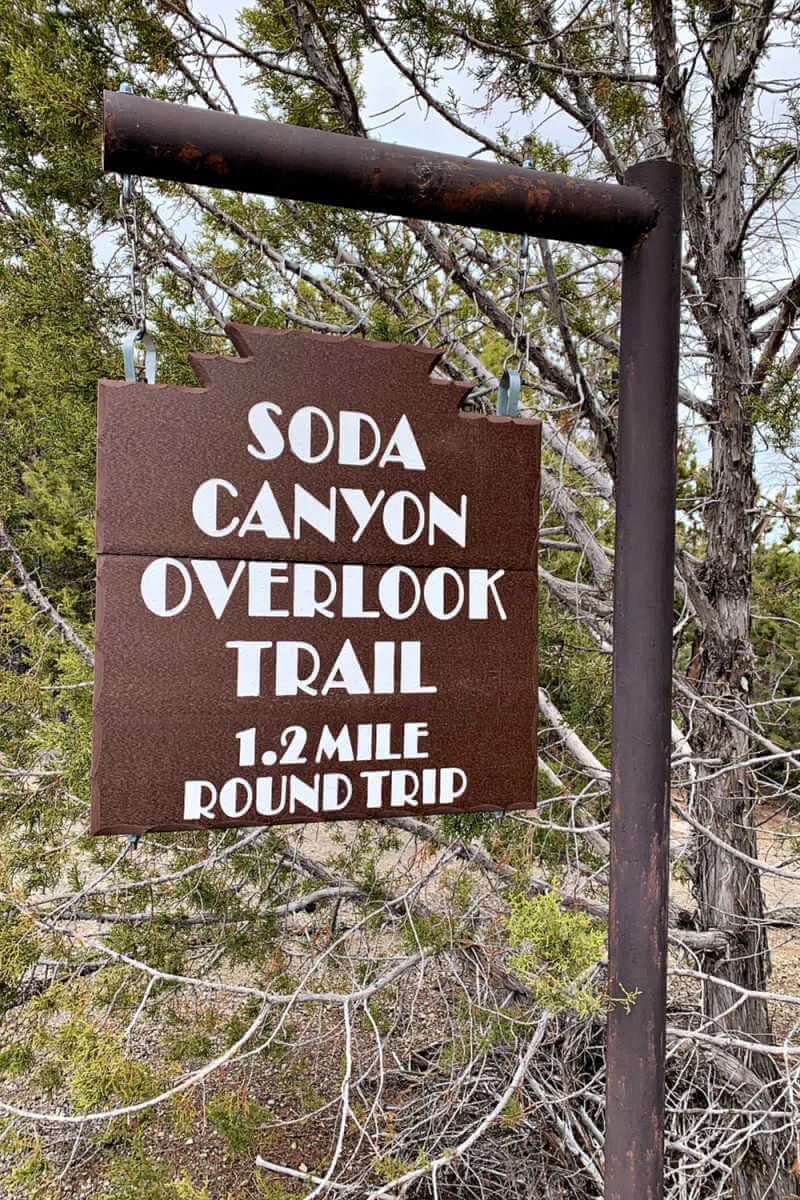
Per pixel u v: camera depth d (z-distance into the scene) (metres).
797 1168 2.24
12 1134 2.08
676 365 1.30
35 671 2.66
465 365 3.27
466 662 1.26
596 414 2.49
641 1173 1.25
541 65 2.23
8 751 2.68
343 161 1.09
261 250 2.83
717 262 2.74
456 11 2.22
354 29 2.25
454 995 2.77
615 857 1.30
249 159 1.06
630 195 1.24
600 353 3.31
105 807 1.11
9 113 2.39
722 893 2.89
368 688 1.21
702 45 2.13
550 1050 2.74
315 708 1.19
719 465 2.95
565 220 1.21
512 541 1.28
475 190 1.15
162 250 2.53
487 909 2.52
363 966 2.77
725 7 2.21
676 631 3.01
